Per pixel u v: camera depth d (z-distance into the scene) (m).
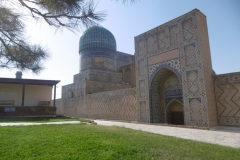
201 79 7.48
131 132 5.31
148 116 9.55
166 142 3.90
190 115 7.72
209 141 4.64
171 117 9.68
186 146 3.61
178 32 8.64
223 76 7.56
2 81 11.73
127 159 2.71
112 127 6.66
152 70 9.72
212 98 7.58
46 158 2.67
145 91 9.97
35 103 13.37
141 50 10.57
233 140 4.73
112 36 19.70
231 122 7.11
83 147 3.13
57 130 4.80
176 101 9.43
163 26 9.42
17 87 13.05
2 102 12.43
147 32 10.30
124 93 11.75
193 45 7.95
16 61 3.41
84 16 2.43
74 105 17.69
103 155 2.80
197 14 8.02
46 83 12.95
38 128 5.25
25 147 3.15
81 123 7.75
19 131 4.62
